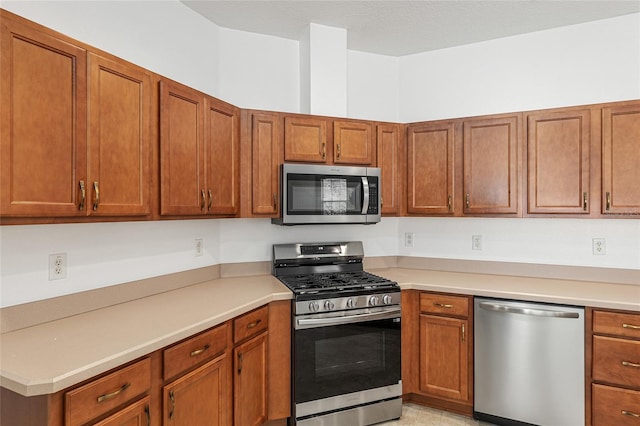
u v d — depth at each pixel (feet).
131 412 4.52
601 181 7.70
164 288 7.51
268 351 7.41
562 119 8.01
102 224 6.30
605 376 6.93
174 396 5.16
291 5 8.09
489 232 9.77
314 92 9.09
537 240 9.29
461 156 8.95
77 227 5.89
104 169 5.09
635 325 6.70
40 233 5.38
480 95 9.84
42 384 3.60
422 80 10.47
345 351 7.81
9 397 3.97
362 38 9.68
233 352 6.45
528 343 7.49
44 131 4.34
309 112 9.16
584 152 7.84
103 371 4.11
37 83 4.25
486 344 7.88
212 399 5.94
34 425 3.79
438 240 10.35
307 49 9.19
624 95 8.49
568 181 7.98
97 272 6.21
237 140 8.11
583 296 7.25
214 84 8.80
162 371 4.99
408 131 9.55
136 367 4.60
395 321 8.22
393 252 10.66
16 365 3.96
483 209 8.71
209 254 8.78
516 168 8.41
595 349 7.01
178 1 7.79
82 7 5.86
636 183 7.44
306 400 7.48
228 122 7.80
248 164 8.30
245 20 8.71
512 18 8.63
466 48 9.98
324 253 9.70
